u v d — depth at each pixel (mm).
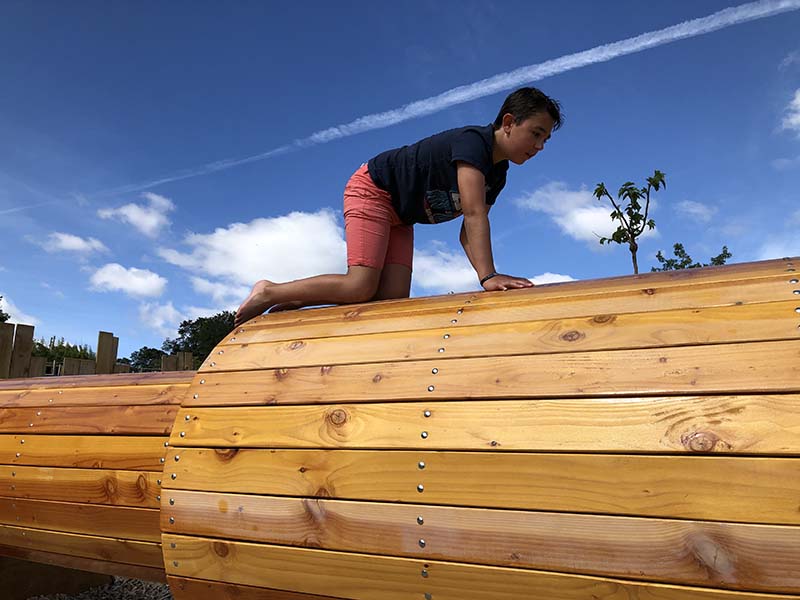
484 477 1640
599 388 1643
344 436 1870
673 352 1646
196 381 2305
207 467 2033
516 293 2201
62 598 3482
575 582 1494
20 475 2557
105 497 2344
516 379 1760
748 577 1350
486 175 2799
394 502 1724
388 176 2959
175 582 2010
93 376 2916
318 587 1785
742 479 1408
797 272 1768
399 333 2129
